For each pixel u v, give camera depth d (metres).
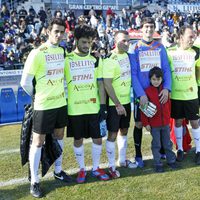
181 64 4.80
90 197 3.98
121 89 4.53
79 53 4.29
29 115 4.25
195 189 4.09
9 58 15.28
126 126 4.71
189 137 5.42
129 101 4.67
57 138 4.43
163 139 4.74
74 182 4.44
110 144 4.54
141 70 4.68
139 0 29.73
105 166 4.96
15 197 4.07
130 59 4.64
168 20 24.75
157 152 4.68
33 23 21.31
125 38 4.42
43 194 4.11
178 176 4.49
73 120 4.32
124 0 29.12
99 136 4.37
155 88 4.58
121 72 4.48
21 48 15.70
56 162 4.47
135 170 4.78
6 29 19.41
